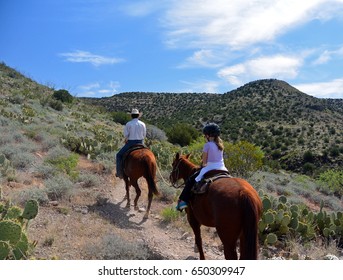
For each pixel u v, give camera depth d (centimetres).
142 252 730
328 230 1059
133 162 1026
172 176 820
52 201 1020
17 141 1730
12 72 4769
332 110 11900
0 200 945
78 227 852
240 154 1927
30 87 4156
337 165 6341
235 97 13875
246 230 504
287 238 971
